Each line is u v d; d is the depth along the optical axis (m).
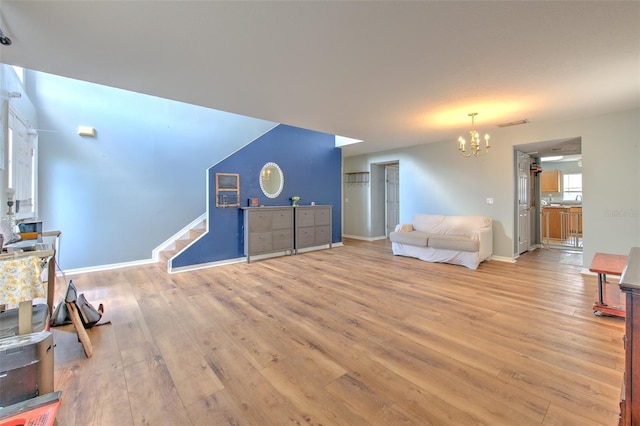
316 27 1.87
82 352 2.16
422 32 1.94
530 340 2.27
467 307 2.96
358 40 2.04
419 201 6.21
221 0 1.58
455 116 3.96
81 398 1.65
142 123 4.98
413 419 1.48
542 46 2.13
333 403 1.60
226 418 1.50
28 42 2.00
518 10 1.71
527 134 4.70
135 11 1.67
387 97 3.19
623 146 3.80
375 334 2.39
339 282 3.87
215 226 4.90
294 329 2.50
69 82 4.30
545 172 8.99
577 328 2.47
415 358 2.04
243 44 2.08
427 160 6.06
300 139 6.14
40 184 4.08
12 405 1.38
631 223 3.79
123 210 4.80
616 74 2.61
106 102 4.62
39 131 4.05
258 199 5.50
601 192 3.99
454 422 1.45
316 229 6.07
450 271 4.40
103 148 4.60
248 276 4.20
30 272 1.60
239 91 3.00
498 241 5.13
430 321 2.63
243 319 2.71
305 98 3.23
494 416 1.49
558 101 3.35
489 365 1.94
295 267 4.73
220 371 1.90
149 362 2.01
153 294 3.42
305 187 6.23
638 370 1.17
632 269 1.42
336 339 2.31
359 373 1.87
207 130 5.74
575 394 1.64
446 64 2.42
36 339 1.54
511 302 3.09
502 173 5.04
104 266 4.62
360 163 7.71
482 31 1.93
